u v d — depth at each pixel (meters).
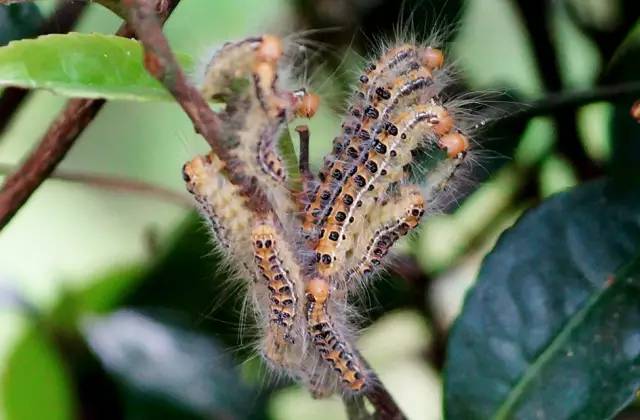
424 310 0.54
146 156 0.69
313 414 0.58
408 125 0.45
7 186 0.46
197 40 0.58
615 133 0.50
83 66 0.43
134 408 0.53
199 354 0.53
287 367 0.46
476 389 0.47
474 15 0.55
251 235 0.44
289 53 0.47
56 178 0.52
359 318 0.48
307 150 0.45
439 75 0.47
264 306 0.46
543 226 0.47
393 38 0.52
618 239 0.47
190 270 0.54
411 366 0.58
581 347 0.46
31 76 0.42
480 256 0.55
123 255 0.67
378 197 0.45
